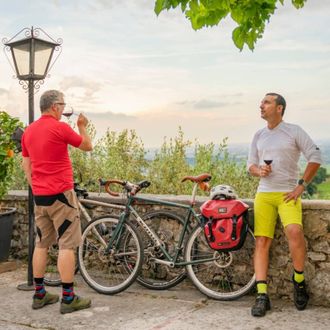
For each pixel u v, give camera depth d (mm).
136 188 5254
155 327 4168
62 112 4645
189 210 5172
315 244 4668
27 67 5273
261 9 3889
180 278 5168
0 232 5996
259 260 4605
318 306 4629
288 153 4496
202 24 3984
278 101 4504
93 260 5688
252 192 7875
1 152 6055
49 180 4500
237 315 4410
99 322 4312
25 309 4672
